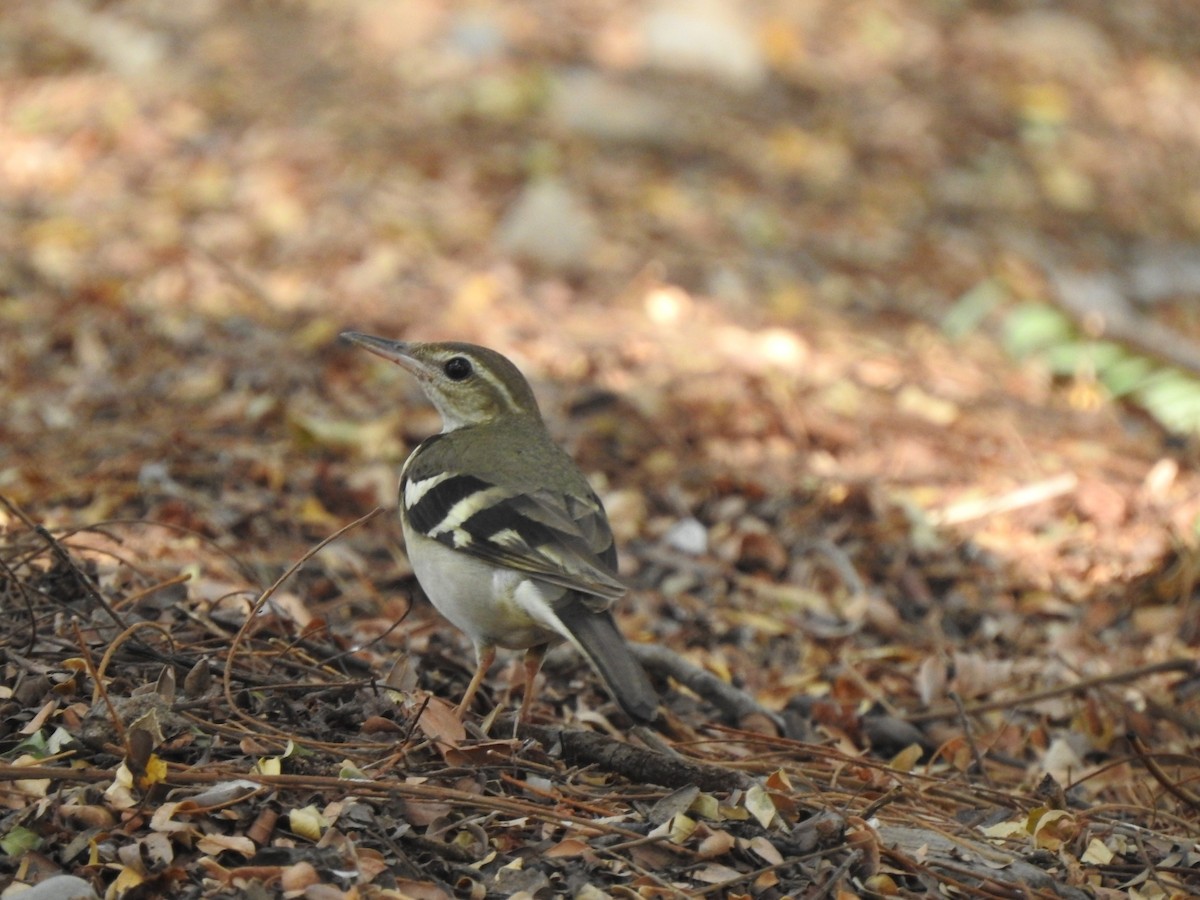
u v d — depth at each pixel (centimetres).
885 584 1306
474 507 888
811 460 1472
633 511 1343
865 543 1355
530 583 857
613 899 717
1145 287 2103
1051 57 2614
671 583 1266
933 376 1702
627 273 1856
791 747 979
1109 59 2650
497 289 1753
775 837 784
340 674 907
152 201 1889
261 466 1303
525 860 741
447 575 890
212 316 1609
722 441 1483
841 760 961
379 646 1022
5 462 1283
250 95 2184
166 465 1290
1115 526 1405
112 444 1330
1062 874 805
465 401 1009
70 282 1652
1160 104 2584
